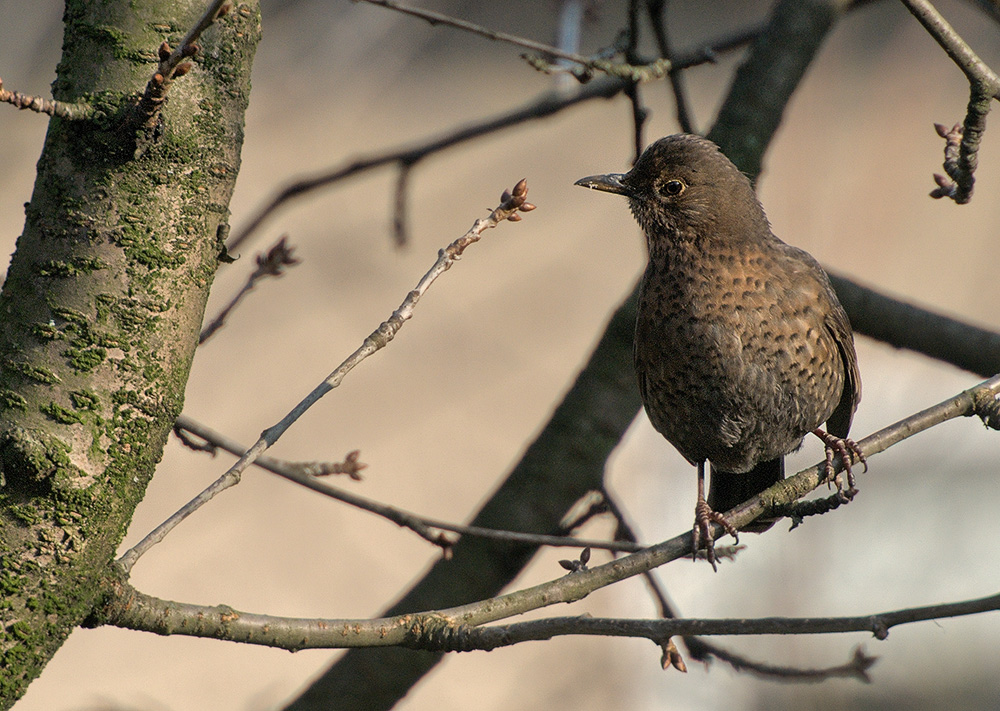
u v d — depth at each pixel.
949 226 14.80
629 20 6.96
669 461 14.87
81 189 4.28
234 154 4.55
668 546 5.38
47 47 9.61
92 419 4.21
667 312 7.42
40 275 4.27
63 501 4.15
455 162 17.61
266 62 11.91
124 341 4.27
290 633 4.72
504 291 16.33
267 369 15.00
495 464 14.65
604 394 8.18
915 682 12.35
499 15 16.92
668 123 17.41
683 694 12.02
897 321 8.28
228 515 13.70
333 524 14.02
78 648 12.62
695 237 7.46
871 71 11.30
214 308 15.04
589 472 8.09
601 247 16.83
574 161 17.44
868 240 9.80
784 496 6.25
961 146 5.59
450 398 15.27
